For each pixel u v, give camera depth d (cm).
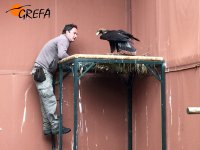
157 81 441
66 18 498
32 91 482
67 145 490
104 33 434
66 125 491
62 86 486
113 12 512
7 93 475
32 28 486
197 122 362
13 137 474
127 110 509
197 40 362
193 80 369
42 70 452
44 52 456
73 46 499
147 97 465
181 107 391
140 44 487
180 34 392
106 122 505
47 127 471
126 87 511
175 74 403
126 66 448
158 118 439
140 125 484
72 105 495
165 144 411
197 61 361
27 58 483
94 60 402
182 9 389
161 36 432
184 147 385
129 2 514
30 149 478
